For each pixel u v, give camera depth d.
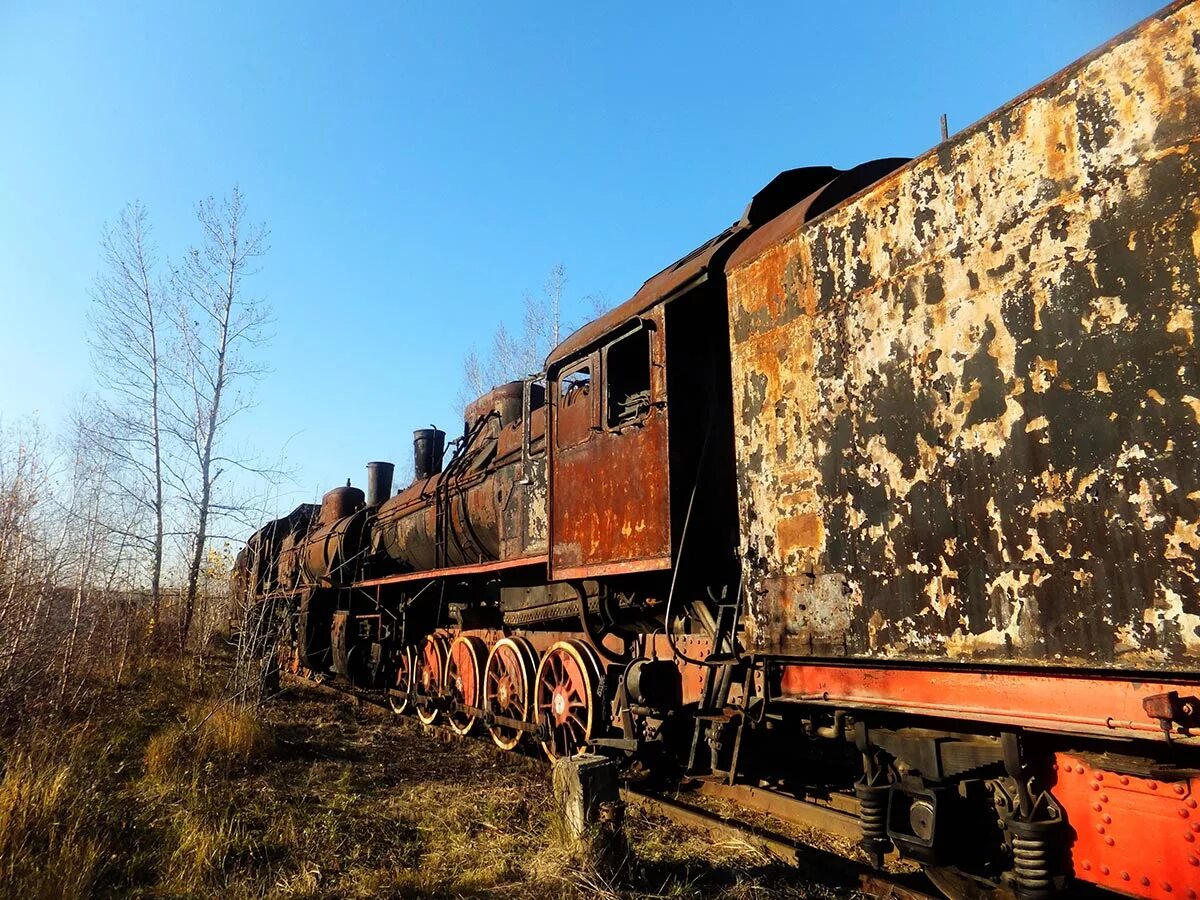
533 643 8.81
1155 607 2.77
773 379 4.71
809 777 6.77
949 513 3.56
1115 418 2.96
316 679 15.77
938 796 3.85
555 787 5.15
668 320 6.00
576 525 6.94
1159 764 2.97
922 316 3.79
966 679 3.52
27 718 7.84
